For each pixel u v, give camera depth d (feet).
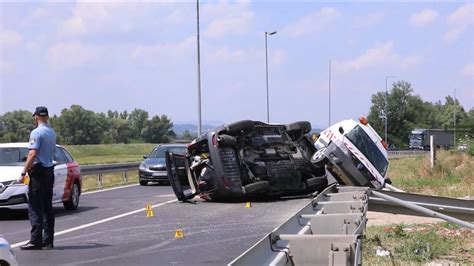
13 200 43.65
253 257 14.74
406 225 42.29
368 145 52.01
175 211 48.03
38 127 32.86
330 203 26.48
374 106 393.29
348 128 52.26
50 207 32.68
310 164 54.85
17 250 32.09
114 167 93.56
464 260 31.12
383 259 30.86
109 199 61.77
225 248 31.73
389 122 387.75
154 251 31.14
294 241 17.12
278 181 52.39
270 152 53.26
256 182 51.26
